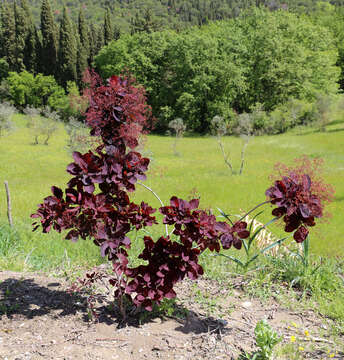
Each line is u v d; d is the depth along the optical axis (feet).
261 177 75.20
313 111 173.27
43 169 88.99
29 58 277.03
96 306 11.48
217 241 10.21
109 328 10.28
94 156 10.05
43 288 12.80
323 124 165.89
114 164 9.73
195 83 181.37
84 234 10.18
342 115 174.29
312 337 10.09
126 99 10.21
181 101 184.44
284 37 192.24
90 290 12.37
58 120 155.12
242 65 185.78
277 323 10.93
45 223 9.95
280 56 187.32
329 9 281.33
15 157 104.68
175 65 194.49
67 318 10.78
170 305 11.11
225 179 73.56
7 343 9.46
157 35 216.33
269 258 15.83
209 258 16.34
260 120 167.32
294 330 10.52
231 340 9.87
